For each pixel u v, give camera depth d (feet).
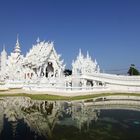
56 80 240.32
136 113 113.19
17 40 337.31
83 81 252.42
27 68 302.45
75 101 159.94
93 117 103.14
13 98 168.55
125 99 172.24
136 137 71.41
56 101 158.61
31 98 169.58
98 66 303.27
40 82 229.66
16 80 256.93
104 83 238.07
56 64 297.94
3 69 334.24
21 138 69.62
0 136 71.41
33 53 300.40
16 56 331.98
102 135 73.61
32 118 99.76
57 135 73.36
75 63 295.07
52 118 100.07
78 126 85.71
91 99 171.22
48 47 291.17
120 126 86.12
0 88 218.18
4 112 113.19
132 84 222.69
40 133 74.95
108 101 160.25
